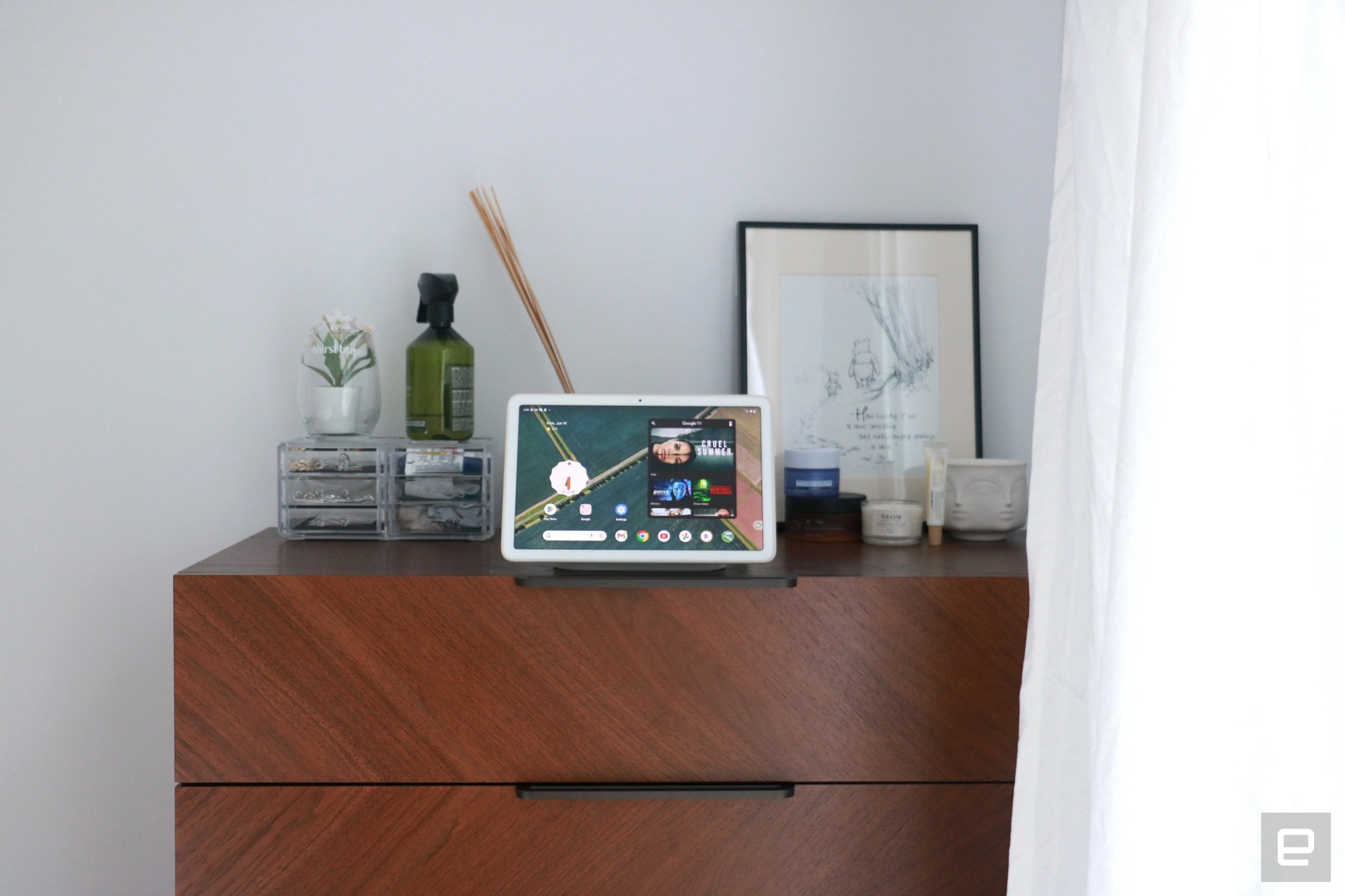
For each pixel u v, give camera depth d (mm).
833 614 1120
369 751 1107
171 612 1499
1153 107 809
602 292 1527
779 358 1507
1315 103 738
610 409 1197
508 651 1106
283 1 1478
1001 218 1553
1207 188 789
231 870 1109
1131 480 815
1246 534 792
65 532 1482
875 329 1518
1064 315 1046
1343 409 728
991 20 1543
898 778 1134
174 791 1503
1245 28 782
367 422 1419
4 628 1477
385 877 1118
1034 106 1552
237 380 1495
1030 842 1033
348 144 1494
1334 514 733
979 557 1259
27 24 1443
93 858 1494
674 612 1111
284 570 1124
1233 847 792
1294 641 754
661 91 1521
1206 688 793
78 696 1489
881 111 1541
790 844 1132
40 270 1464
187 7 1465
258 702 1099
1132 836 805
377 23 1489
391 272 1506
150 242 1477
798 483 1391
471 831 1115
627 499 1173
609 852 1120
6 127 1447
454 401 1384
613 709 1114
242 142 1481
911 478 1513
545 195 1517
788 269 1511
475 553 1247
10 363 1465
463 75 1501
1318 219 736
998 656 1129
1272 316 780
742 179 1532
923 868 1139
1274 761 772
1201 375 792
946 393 1519
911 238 1523
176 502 1495
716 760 1122
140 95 1465
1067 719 1011
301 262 1497
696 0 1519
